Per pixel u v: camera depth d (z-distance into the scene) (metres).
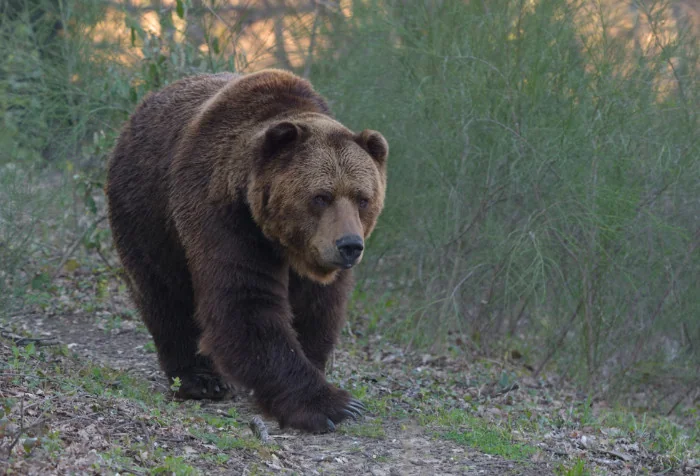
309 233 8.46
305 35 16.88
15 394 7.83
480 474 7.91
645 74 13.35
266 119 9.26
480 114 13.59
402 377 11.91
